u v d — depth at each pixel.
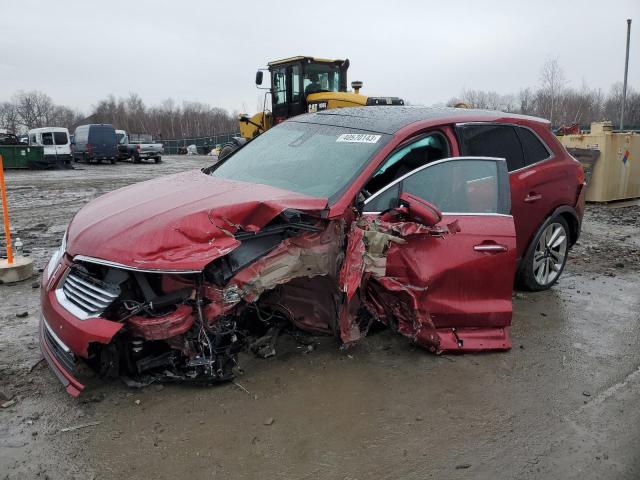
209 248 3.22
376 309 3.99
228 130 94.69
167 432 3.11
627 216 11.32
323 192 3.93
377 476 2.81
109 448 2.96
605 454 3.05
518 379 3.88
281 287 3.89
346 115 5.11
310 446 3.04
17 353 4.05
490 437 3.18
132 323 3.17
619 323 5.04
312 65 14.76
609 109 48.53
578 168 5.91
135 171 25.91
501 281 4.18
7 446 2.95
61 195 14.42
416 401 3.53
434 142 4.52
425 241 3.90
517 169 5.20
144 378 3.50
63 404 3.36
